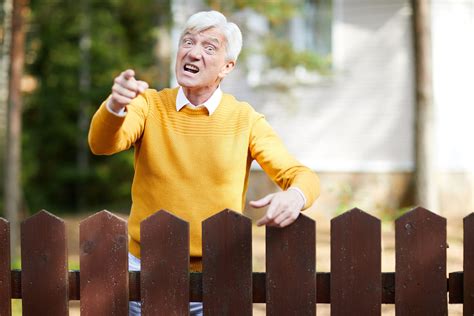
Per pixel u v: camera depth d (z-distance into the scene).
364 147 10.23
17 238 7.43
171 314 2.76
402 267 2.72
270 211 2.46
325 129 10.38
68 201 13.88
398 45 10.05
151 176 2.85
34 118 13.95
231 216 2.73
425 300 2.72
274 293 2.73
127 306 2.79
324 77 10.30
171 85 10.80
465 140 9.95
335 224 2.73
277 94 10.47
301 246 2.72
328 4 10.41
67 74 13.62
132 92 2.46
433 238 2.71
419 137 8.92
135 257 2.93
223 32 2.81
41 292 2.83
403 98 10.05
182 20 10.62
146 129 2.85
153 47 13.59
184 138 2.83
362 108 10.23
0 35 9.91
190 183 2.82
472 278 2.74
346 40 10.25
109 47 13.44
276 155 2.80
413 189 9.98
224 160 2.81
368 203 10.15
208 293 2.74
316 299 2.76
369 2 10.12
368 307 2.72
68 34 13.63
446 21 9.88
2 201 10.19
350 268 2.72
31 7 13.45
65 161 14.03
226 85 10.63
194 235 2.83
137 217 2.90
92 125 2.60
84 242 2.79
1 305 2.87
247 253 2.72
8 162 7.38
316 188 2.61
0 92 10.34
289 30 10.62
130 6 11.83
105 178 13.24
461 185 9.93
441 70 9.90
